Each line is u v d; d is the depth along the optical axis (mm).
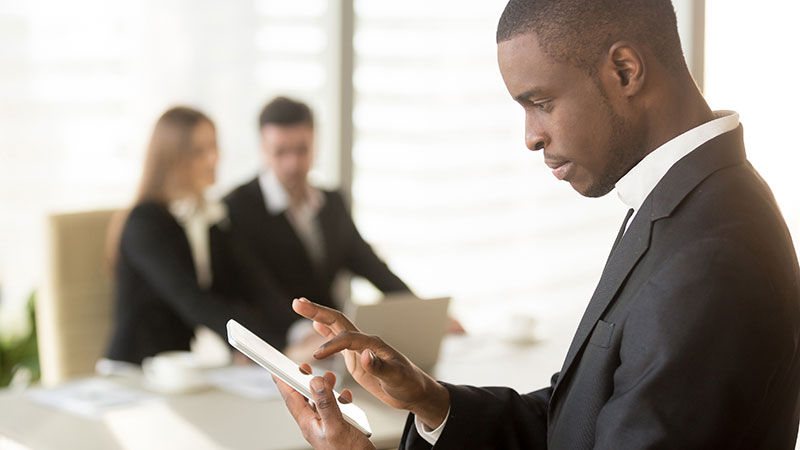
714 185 1169
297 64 4160
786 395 1188
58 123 3914
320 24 4168
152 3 3973
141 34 3969
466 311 4406
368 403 2377
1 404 2381
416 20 4230
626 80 1176
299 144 3494
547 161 1243
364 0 4188
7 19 3818
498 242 4398
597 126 1190
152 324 3174
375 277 3701
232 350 3047
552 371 2727
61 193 3943
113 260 3223
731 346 1092
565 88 1185
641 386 1116
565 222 4426
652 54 1177
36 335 3859
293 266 3543
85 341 3258
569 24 1165
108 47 3939
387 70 4238
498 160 4359
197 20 4027
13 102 3859
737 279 1104
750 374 1096
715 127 1198
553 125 1208
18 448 2105
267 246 3520
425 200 4332
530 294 4441
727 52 4117
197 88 4047
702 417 1096
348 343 1339
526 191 4395
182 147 3215
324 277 3607
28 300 3861
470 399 1444
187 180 3244
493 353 2928
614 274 1215
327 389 1300
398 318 2600
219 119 4082
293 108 3479
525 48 1191
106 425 2211
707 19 4117
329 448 1301
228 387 2529
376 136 4270
